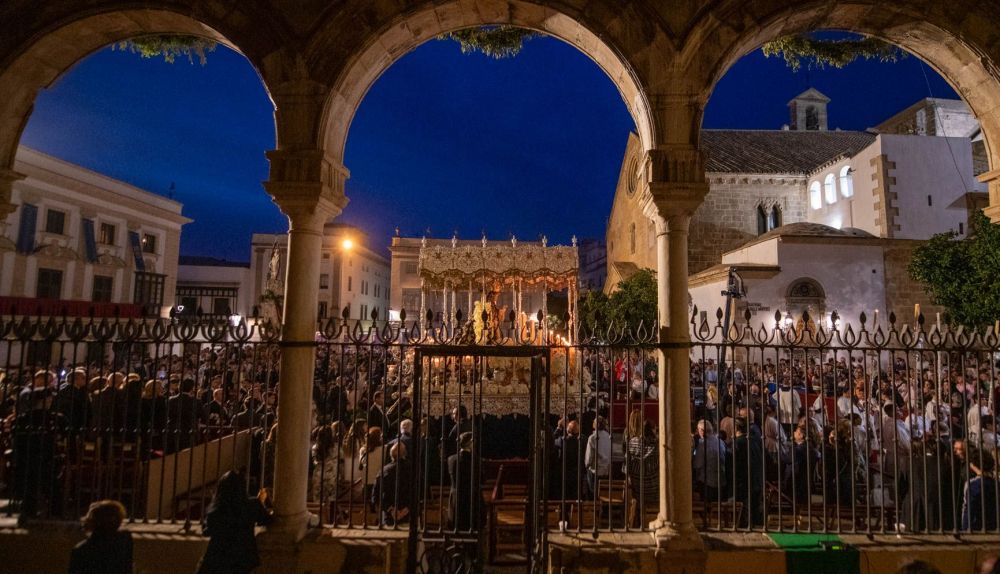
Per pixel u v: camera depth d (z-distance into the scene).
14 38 6.81
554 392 11.80
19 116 7.38
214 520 5.29
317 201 6.52
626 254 39.59
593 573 6.01
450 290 15.62
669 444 6.21
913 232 27.52
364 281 56.19
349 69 6.70
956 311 16.62
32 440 6.89
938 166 28.12
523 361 11.38
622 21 6.62
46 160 29.00
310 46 6.61
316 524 6.57
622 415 10.86
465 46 8.83
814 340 6.37
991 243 15.07
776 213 33.16
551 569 6.07
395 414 10.08
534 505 5.45
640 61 6.59
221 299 46.97
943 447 7.50
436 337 6.56
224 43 7.40
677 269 6.40
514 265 14.71
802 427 8.62
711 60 6.56
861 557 5.91
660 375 6.39
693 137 6.49
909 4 6.68
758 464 7.98
